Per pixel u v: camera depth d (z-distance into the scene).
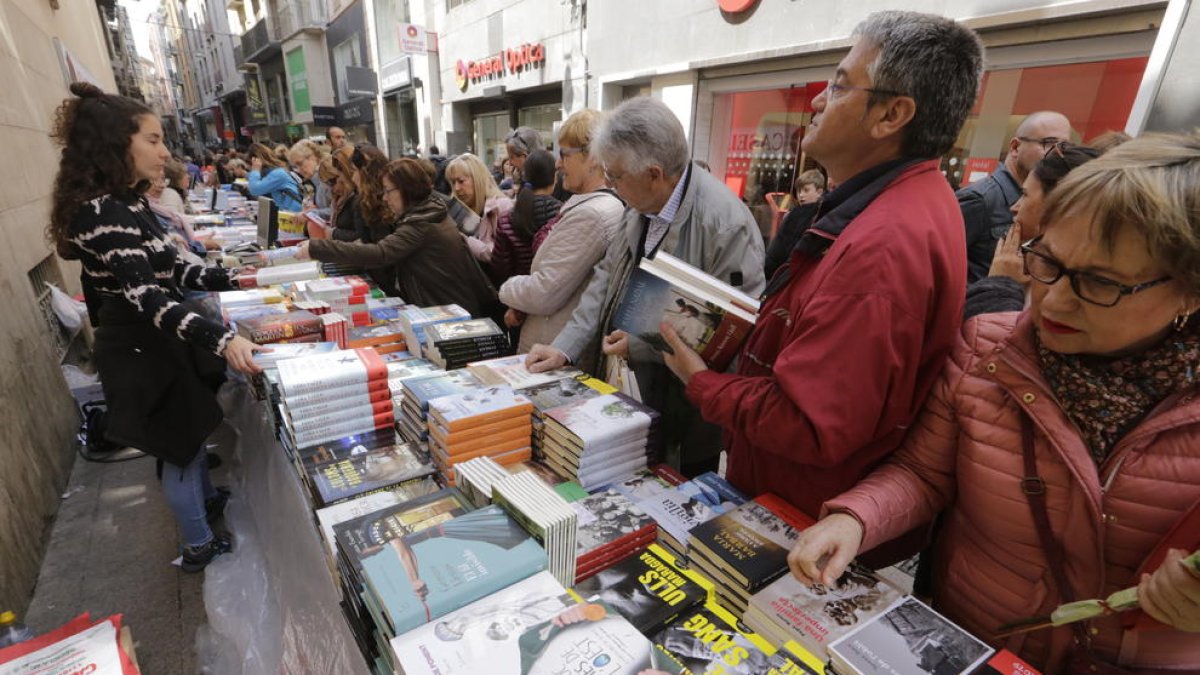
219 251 3.99
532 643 0.69
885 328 0.82
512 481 0.96
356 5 15.02
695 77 5.66
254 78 26.38
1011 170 2.00
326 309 2.01
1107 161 0.62
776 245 1.78
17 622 1.83
